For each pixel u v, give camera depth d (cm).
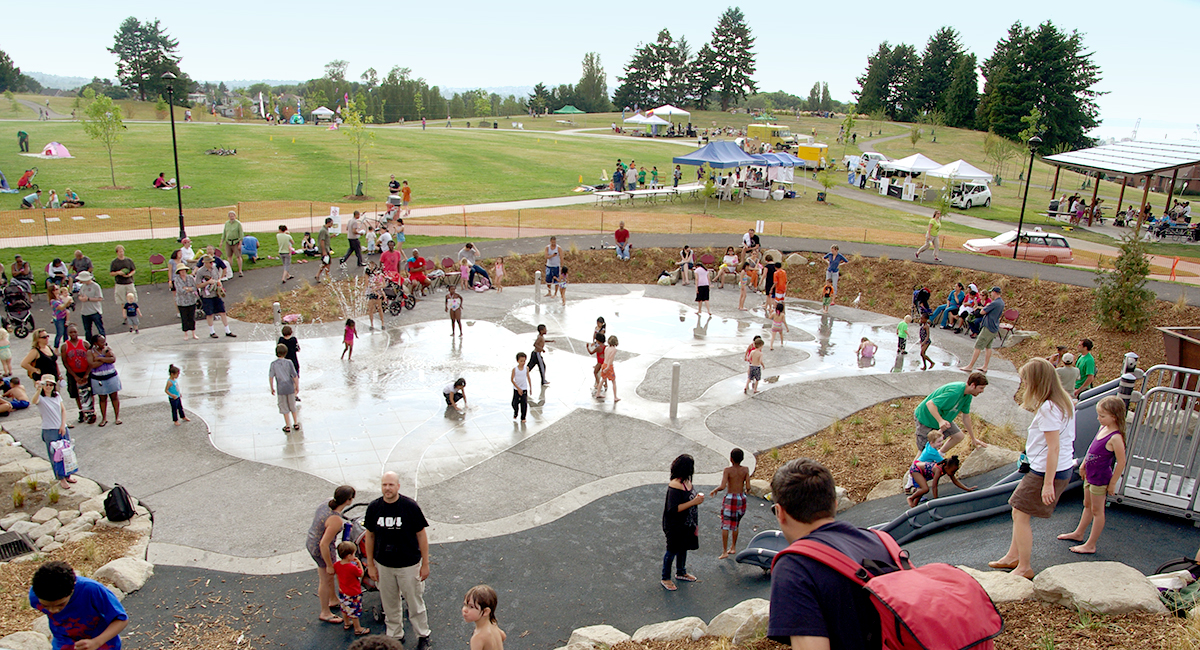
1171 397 716
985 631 243
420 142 6681
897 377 1789
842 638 241
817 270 2792
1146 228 4000
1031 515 604
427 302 2384
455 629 803
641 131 9581
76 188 3969
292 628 799
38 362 1380
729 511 955
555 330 2128
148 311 2119
